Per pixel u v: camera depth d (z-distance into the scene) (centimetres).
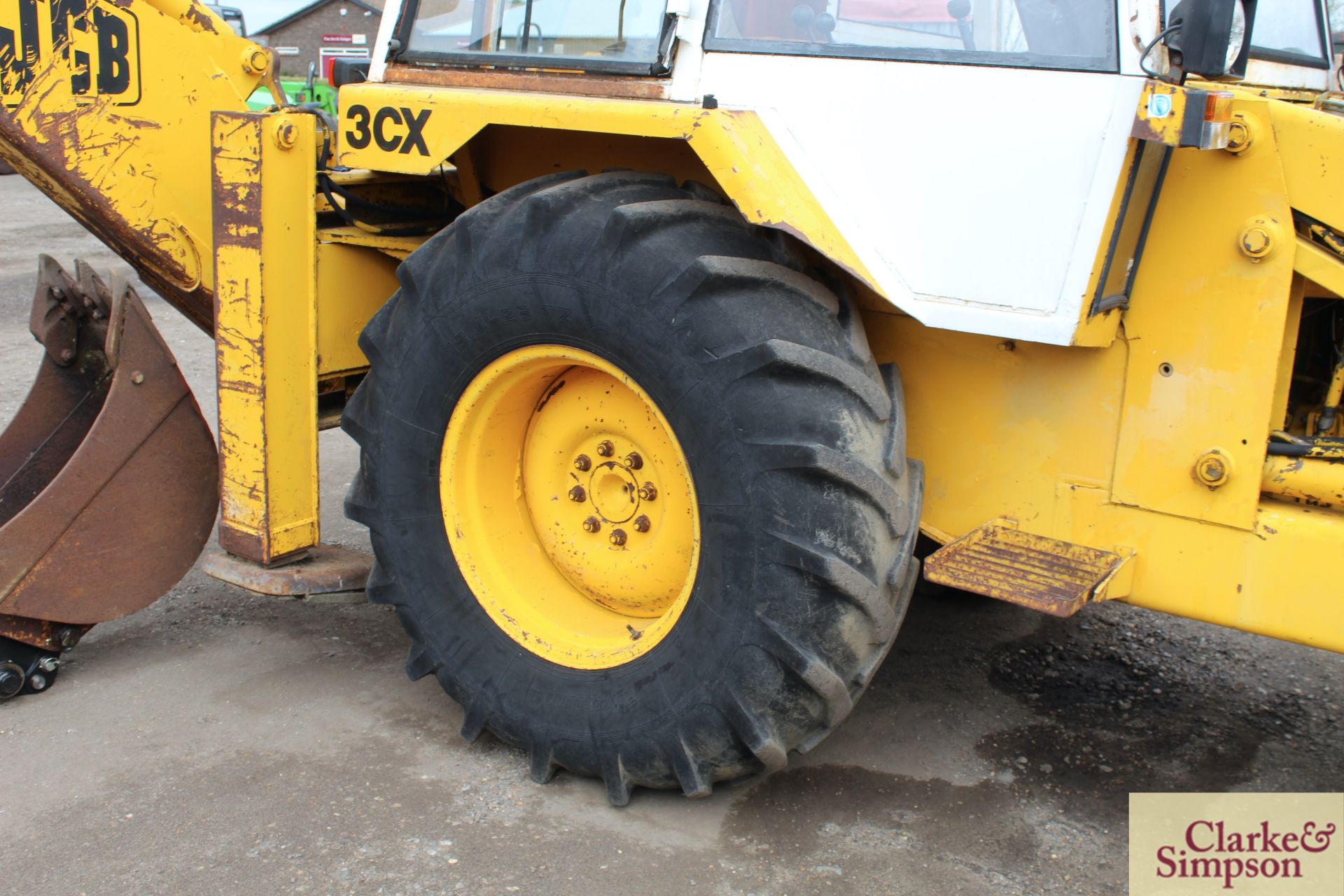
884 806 269
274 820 258
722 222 251
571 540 290
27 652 315
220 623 364
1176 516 232
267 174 294
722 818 264
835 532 230
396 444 289
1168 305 227
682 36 252
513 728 276
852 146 238
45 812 260
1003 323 223
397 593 298
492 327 265
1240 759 292
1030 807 269
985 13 225
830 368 230
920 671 338
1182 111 197
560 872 242
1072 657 348
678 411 242
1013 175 221
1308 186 210
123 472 319
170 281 350
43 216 1301
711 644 243
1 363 672
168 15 340
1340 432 249
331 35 3262
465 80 286
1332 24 341
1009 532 250
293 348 309
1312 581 219
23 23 313
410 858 246
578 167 306
